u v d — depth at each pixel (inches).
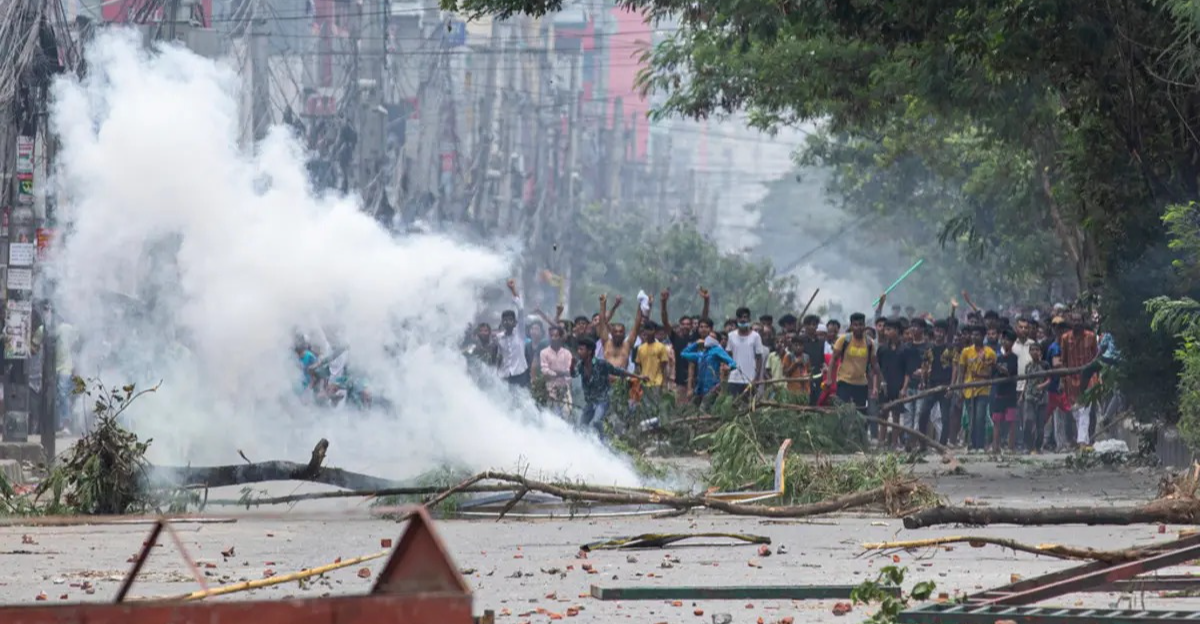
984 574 1065.5
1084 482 2016.5
